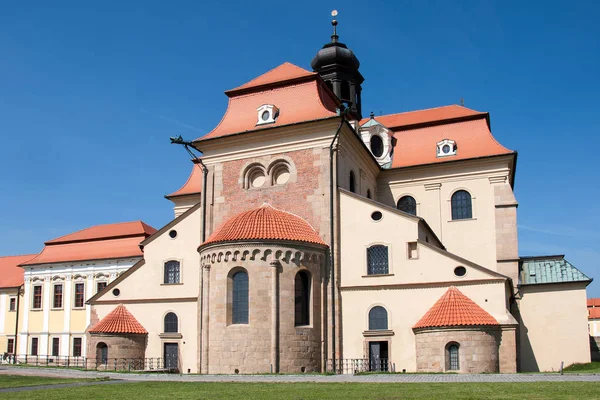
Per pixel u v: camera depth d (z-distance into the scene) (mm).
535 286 46812
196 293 45875
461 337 37344
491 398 20906
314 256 41438
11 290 77750
